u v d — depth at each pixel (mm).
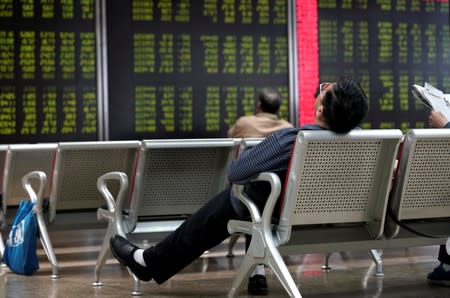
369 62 7176
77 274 4352
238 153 3893
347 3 7113
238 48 6855
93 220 4430
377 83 7203
